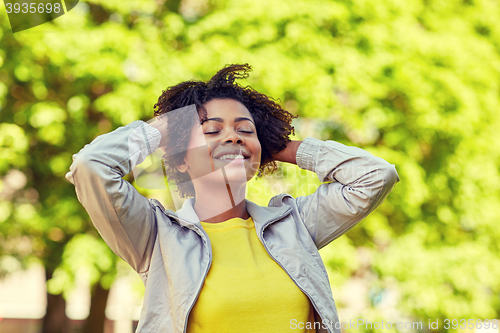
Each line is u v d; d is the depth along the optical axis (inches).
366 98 169.3
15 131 151.3
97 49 154.1
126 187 46.7
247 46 161.9
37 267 192.7
